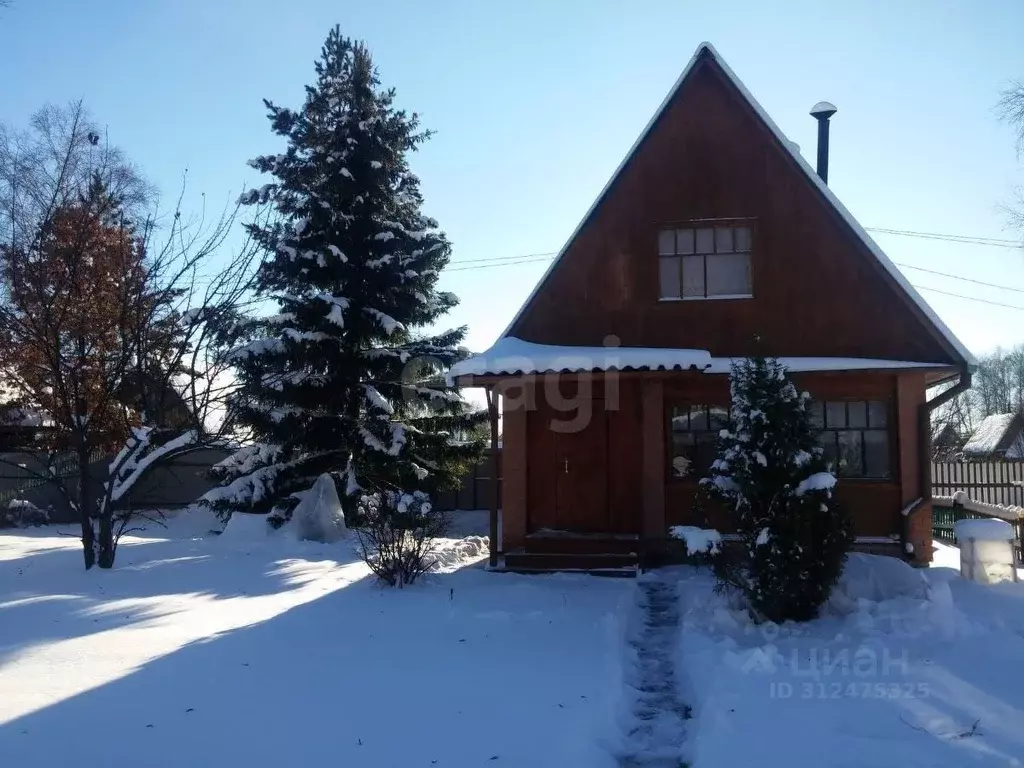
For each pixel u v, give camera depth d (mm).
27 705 5777
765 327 12523
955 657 6676
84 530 11641
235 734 5219
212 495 16484
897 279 12242
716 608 8555
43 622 8398
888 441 12188
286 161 17141
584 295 12906
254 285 12555
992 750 4793
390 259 16812
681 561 11969
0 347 13023
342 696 5957
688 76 12953
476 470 22297
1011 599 8750
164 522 20594
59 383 11750
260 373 15734
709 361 11086
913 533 11797
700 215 12781
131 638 7676
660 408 12102
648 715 6172
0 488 21297
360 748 4977
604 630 7898
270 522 15508
